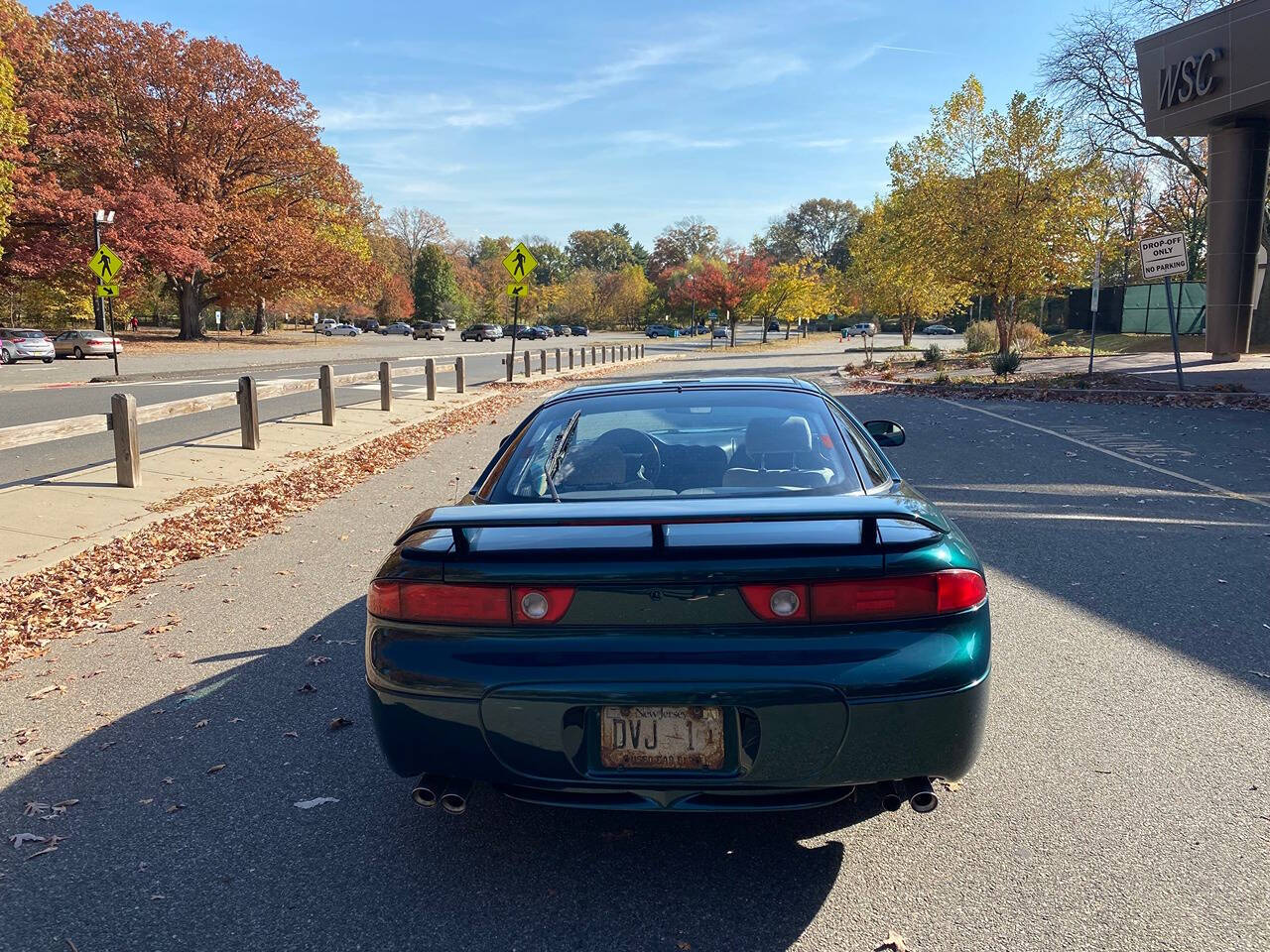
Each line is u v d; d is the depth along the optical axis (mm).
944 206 31703
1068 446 11695
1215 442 11789
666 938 2473
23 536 7285
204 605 5762
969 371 25859
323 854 2936
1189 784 3271
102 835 3080
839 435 3404
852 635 2461
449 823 3123
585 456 3285
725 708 2449
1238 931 2449
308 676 4520
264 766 3580
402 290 116500
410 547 2705
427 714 2557
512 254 24203
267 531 7844
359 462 11406
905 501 2934
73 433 8422
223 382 24422
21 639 5168
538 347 66688
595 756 2518
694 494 3020
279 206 63312
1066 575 5992
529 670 2482
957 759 2529
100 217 38094
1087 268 31359
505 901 2652
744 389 3797
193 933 2537
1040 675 4328
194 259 52031
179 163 54906
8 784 3467
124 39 54125
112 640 5141
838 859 2848
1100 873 2738
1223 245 25469
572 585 2477
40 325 73188
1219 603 5355
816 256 145000
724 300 71438
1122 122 32438
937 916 2543
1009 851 2869
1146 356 29469
